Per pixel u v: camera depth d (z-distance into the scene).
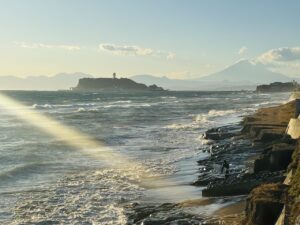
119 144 44.41
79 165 32.66
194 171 28.59
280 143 28.09
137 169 30.53
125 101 146.12
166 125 62.84
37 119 76.44
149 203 20.94
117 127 61.44
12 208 21.05
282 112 55.19
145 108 102.25
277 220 12.98
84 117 78.44
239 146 35.00
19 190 24.67
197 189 23.19
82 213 19.97
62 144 44.47
